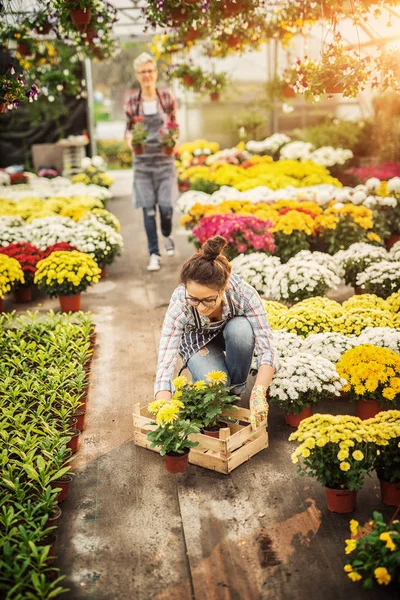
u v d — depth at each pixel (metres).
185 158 11.80
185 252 7.49
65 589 2.29
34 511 2.60
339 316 4.05
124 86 21.27
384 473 2.78
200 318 3.27
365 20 4.89
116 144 19.14
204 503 2.87
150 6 5.11
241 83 13.55
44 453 3.02
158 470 3.15
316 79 4.39
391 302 4.32
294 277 4.64
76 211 7.18
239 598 2.32
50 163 13.30
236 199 7.34
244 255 5.50
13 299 5.85
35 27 6.68
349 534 2.63
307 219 5.91
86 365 4.23
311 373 3.20
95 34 5.88
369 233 6.00
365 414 3.42
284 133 13.92
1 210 7.66
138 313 5.45
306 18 5.80
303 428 2.73
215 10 5.30
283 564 2.48
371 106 12.84
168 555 2.55
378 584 2.36
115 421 3.65
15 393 3.62
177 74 9.83
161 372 3.12
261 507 2.83
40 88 9.85
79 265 5.28
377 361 3.26
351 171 10.31
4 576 2.30
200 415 3.11
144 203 6.57
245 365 3.34
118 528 2.72
